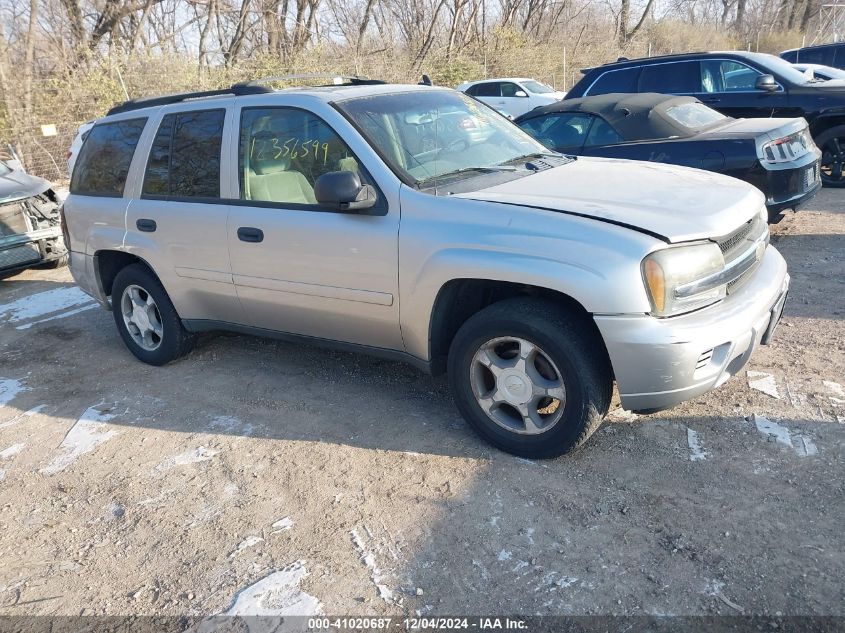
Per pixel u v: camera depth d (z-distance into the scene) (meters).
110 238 4.96
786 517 2.91
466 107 4.51
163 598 2.82
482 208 3.34
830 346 4.43
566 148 7.14
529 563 2.79
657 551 2.79
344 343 4.10
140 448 3.99
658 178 3.79
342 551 2.97
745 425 3.60
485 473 3.40
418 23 25.83
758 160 6.12
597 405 3.21
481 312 3.42
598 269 2.99
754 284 3.43
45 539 3.27
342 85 4.62
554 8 29.94
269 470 3.62
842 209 7.98
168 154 4.64
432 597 2.67
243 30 22.52
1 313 6.83
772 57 9.13
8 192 7.50
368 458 3.64
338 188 3.44
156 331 5.07
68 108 16.03
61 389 4.91
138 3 20.73
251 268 4.20
